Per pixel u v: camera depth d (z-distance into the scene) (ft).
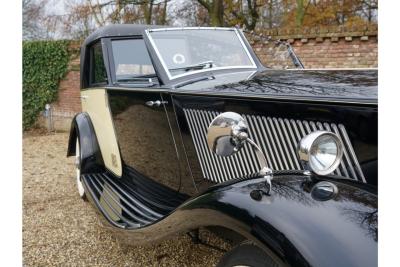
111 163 12.05
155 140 9.33
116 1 40.50
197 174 8.24
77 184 16.14
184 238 10.44
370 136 5.54
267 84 7.52
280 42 12.48
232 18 40.73
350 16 39.75
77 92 32.09
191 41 10.29
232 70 10.01
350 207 4.88
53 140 29.37
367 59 21.13
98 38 11.87
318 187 5.26
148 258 9.69
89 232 11.51
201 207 5.65
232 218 5.16
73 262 9.68
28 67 33.50
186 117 8.13
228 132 5.73
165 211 8.98
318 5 40.27
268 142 6.70
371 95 5.70
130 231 7.56
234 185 5.77
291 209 4.92
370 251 4.29
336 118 5.83
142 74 10.08
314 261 4.29
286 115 6.39
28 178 17.98
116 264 9.52
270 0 41.19
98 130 12.66
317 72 8.41
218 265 5.61
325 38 22.03
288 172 5.91
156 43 9.85
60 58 32.32
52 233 11.46
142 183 10.36
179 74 9.38
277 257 4.55
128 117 10.34
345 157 5.87
